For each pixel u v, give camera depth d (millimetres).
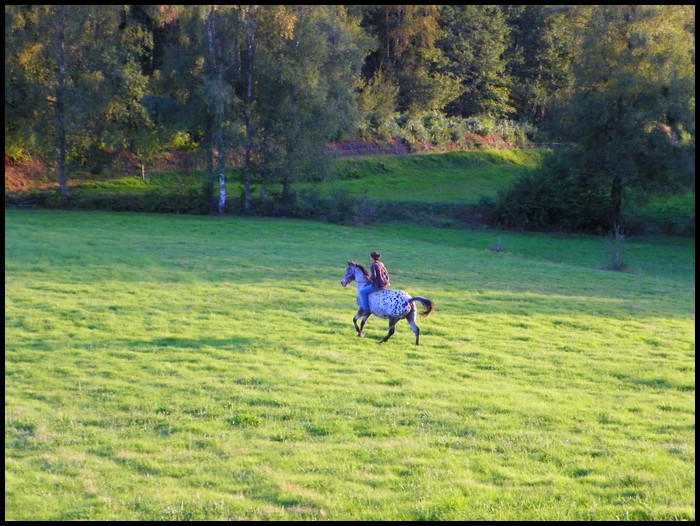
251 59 53781
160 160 67500
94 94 52969
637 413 16391
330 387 17594
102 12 52875
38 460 13062
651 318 26938
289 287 29938
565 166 59000
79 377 18000
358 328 22719
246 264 34562
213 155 58438
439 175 74375
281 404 16281
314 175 57875
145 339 21656
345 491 11922
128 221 48094
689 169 53781
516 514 11227
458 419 15508
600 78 56562
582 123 55375
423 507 11367
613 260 43594
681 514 11242
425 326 24422
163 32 67875
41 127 52906
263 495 11789
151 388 17250
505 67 95938
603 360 21016
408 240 47562
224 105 51969
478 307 27547
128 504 11398
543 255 47844
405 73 87188
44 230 42125
